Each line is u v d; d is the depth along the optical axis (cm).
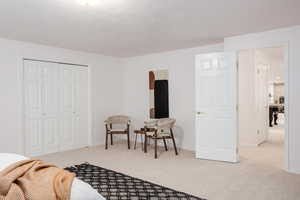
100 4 258
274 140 625
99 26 342
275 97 1157
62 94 498
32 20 312
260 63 586
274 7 274
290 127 352
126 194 272
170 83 539
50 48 471
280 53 616
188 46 487
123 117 554
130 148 527
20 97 427
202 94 429
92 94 552
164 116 550
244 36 395
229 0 253
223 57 409
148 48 504
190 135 511
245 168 371
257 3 261
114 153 477
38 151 458
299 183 306
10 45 415
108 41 436
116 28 354
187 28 357
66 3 255
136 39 423
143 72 588
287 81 354
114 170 363
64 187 116
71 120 514
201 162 407
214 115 418
